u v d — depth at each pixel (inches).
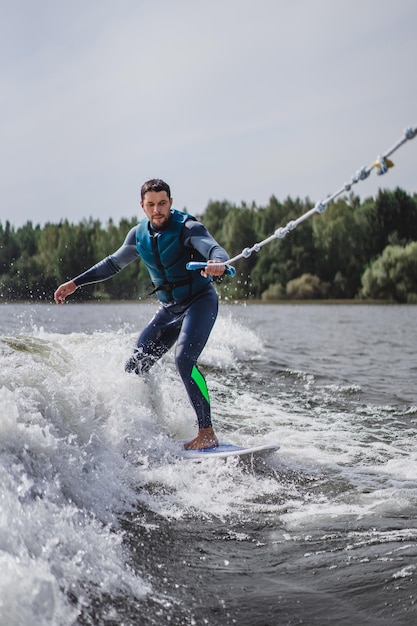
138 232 196.2
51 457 139.8
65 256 2127.2
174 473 165.9
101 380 188.9
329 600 107.7
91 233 2313.0
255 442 203.9
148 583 111.3
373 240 2453.2
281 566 120.2
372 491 163.8
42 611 94.0
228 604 106.3
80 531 121.5
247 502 153.8
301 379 318.0
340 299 2370.8
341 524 140.9
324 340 573.3
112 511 139.5
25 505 119.7
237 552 126.2
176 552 124.7
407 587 111.1
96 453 160.4
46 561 106.2
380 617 102.7
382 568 118.3
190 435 198.4
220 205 3132.4
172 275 193.3
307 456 192.1
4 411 139.4
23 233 2076.8
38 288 1831.9
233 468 173.6
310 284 2361.0
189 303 195.9
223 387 290.0
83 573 108.0
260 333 654.5
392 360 421.1
